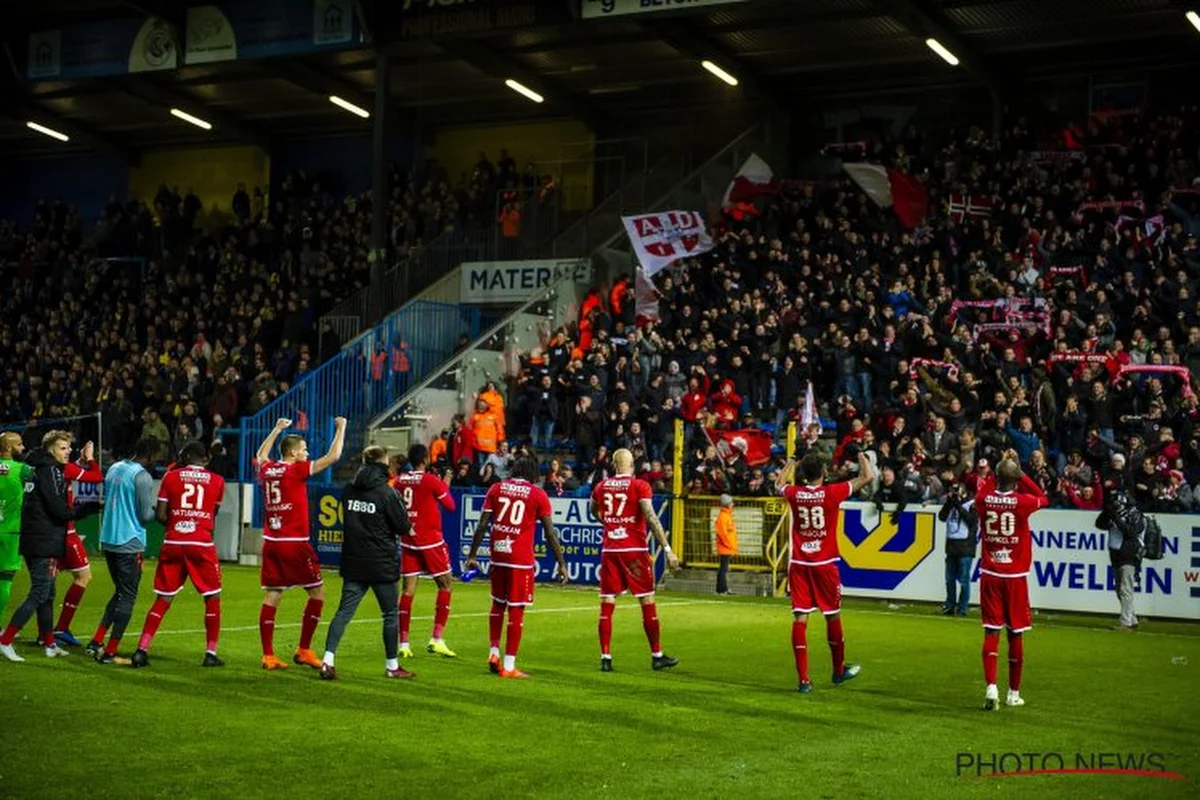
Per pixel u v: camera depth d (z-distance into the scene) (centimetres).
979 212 2845
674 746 930
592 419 2588
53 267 3978
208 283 3675
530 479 1249
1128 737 1001
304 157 4078
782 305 2733
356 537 1186
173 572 1237
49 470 1254
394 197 3625
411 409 2834
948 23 2914
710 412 2512
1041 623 1853
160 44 3212
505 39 3172
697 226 3002
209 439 3042
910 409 2355
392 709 1043
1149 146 2794
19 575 2138
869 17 2956
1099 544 1953
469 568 1259
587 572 2288
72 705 1027
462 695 1118
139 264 3891
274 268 3622
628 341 2764
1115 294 2503
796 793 802
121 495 1253
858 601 2103
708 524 2220
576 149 3728
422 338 3077
